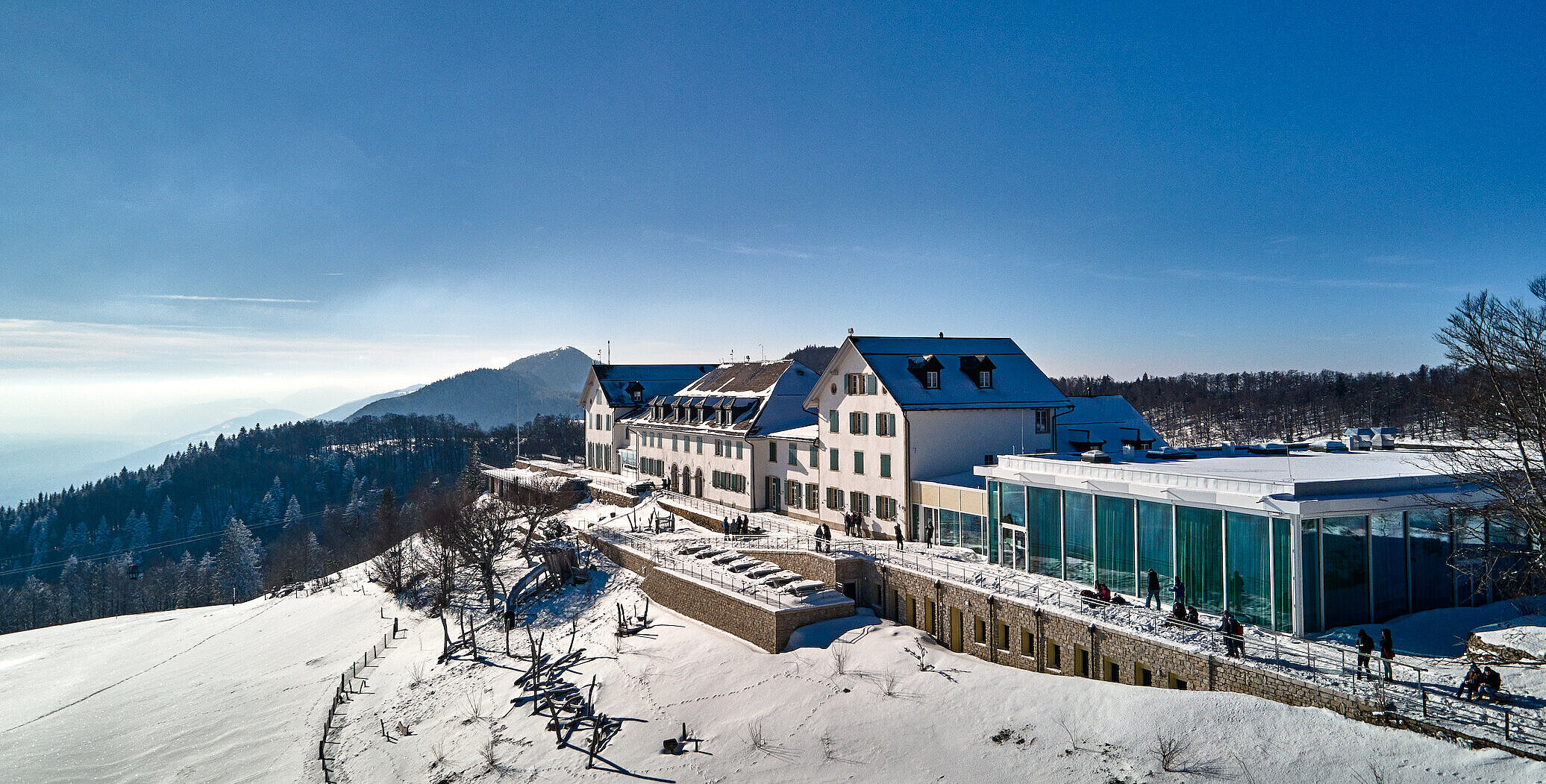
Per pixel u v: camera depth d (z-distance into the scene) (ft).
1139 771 70.13
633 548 167.94
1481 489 94.63
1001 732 81.97
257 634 192.95
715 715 98.63
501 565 198.70
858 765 81.05
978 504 134.92
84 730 135.13
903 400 150.82
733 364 249.34
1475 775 58.80
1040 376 169.58
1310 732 68.90
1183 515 98.53
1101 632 91.30
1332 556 87.81
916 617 121.08
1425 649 82.48
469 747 104.01
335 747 115.03
